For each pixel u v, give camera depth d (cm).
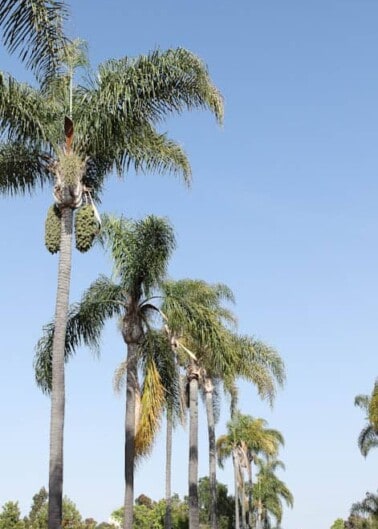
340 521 11331
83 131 1655
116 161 1750
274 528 7931
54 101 1678
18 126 1661
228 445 5791
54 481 1484
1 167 1739
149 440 2130
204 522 7575
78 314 2277
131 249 2280
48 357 2220
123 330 2256
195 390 2994
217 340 2403
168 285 2433
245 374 3331
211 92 1658
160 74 1652
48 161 1702
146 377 2189
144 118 1695
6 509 6153
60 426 1520
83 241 1608
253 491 7181
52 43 1591
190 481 2934
